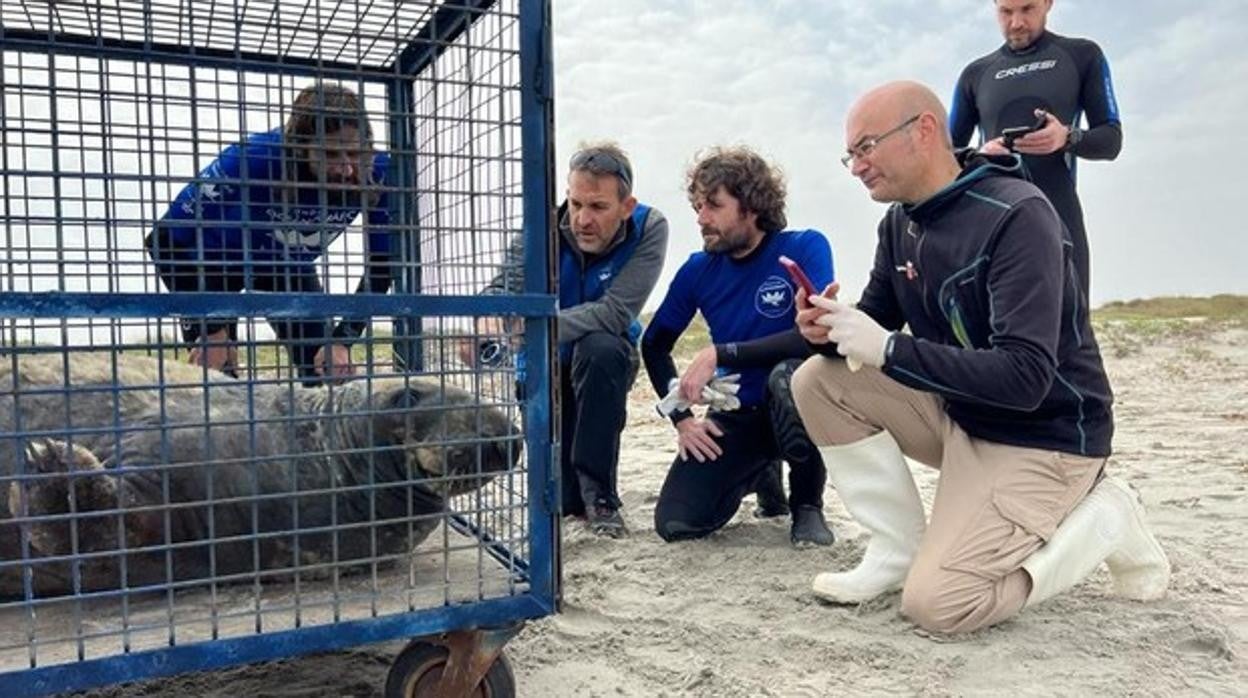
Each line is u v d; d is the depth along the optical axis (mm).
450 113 2090
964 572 2006
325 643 1467
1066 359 2090
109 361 1983
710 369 2627
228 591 1764
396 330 1942
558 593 1606
